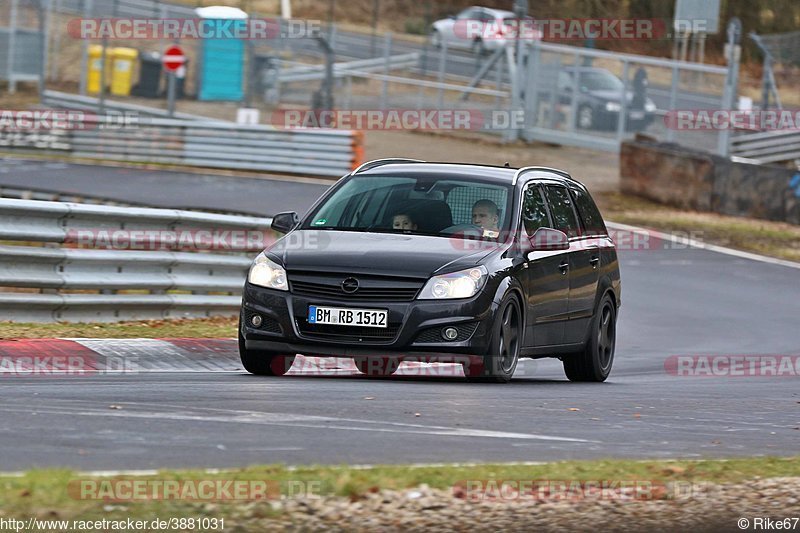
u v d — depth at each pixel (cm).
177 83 14625
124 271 4597
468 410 2838
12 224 4212
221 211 7538
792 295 7094
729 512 1881
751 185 10288
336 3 19188
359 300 3334
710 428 2811
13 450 2084
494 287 3403
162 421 2438
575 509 1827
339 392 3055
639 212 10200
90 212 4447
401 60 14925
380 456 2175
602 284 4153
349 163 11244
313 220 3688
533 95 13575
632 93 12988
